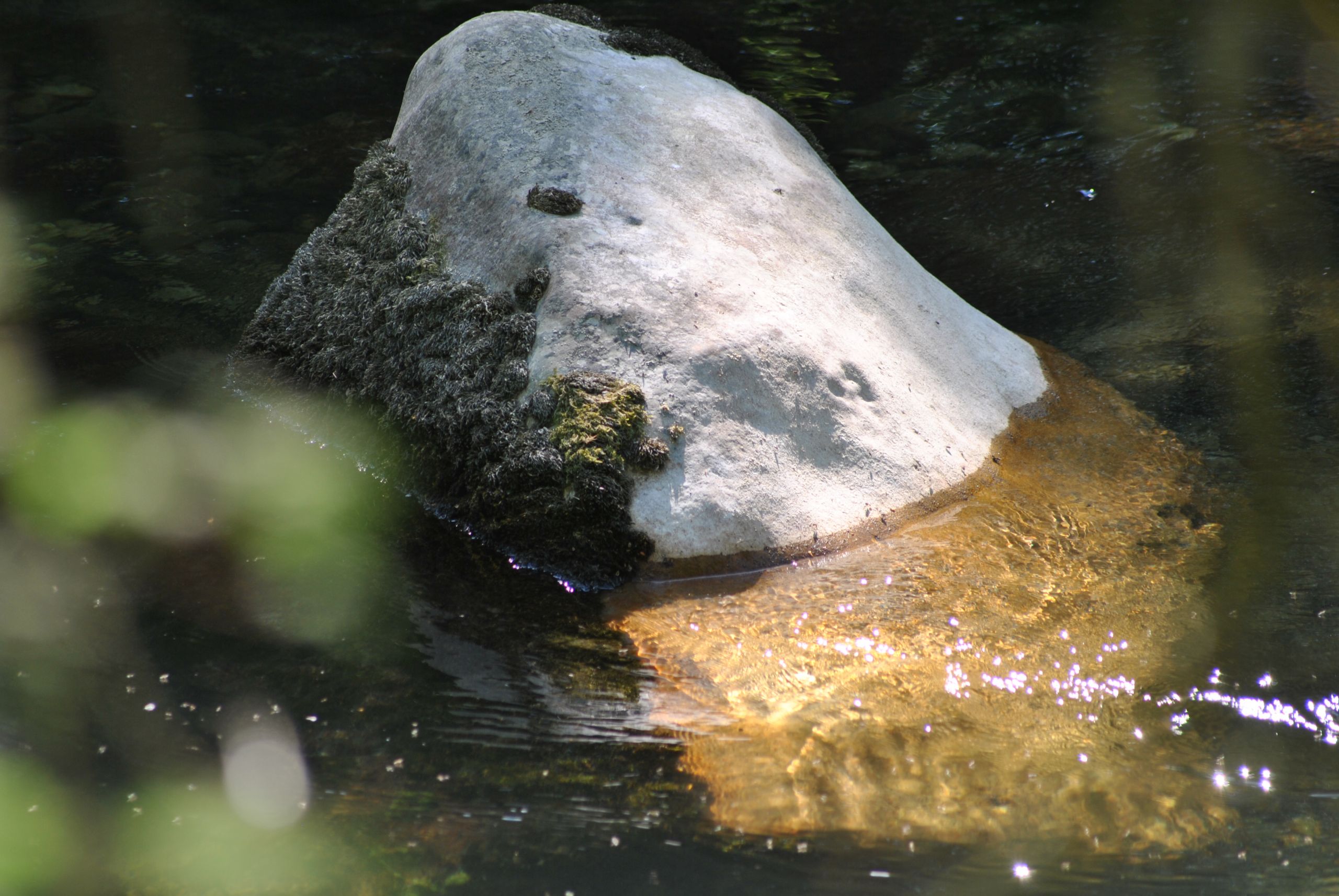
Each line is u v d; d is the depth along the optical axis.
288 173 11.84
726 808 4.68
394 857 4.33
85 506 4.00
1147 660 5.50
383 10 16.41
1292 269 9.39
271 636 5.67
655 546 6.25
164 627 5.66
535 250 7.05
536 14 8.59
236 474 7.06
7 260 9.95
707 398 6.51
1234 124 12.12
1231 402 7.77
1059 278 9.81
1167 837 4.48
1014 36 15.09
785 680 5.48
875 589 6.08
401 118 8.65
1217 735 5.01
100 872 4.10
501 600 6.12
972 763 4.93
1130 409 7.85
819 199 8.13
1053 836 4.51
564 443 6.39
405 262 7.55
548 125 7.66
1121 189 11.20
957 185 11.70
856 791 4.78
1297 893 4.17
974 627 5.79
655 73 8.46
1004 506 6.81
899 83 14.05
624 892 4.23
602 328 6.68
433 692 5.34
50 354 8.40
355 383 7.54
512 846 4.43
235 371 8.18
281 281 8.45
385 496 7.01
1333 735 4.97
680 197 7.49
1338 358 8.12
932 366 7.63
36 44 14.79
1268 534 6.38
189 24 15.70
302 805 4.57
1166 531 6.50
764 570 6.26
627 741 5.06
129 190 11.41
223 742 4.89
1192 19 15.11
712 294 6.90
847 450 6.72
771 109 9.12
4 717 4.89
